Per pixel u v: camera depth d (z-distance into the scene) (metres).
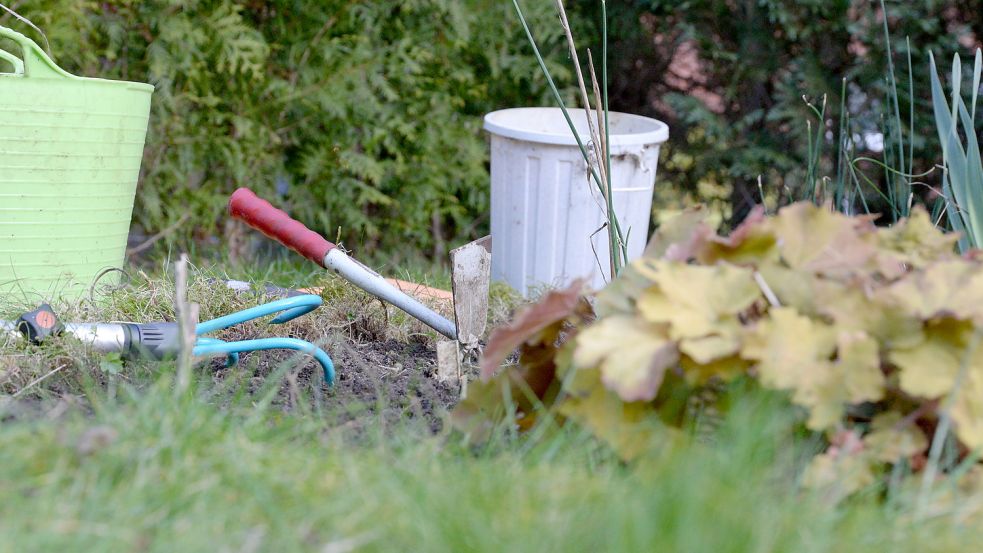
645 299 1.42
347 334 2.48
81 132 2.50
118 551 1.08
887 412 1.45
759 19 4.15
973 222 1.94
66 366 1.87
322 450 1.43
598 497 1.23
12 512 1.13
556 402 1.59
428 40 4.14
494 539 1.12
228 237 4.13
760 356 1.38
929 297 1.41
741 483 1.25
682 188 4.62
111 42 3.62
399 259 4.42
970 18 4.00
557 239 3.30
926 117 3.95
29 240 2.49
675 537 1.12
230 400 1.86
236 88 3.96
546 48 4.36
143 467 1.26
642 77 4.58
